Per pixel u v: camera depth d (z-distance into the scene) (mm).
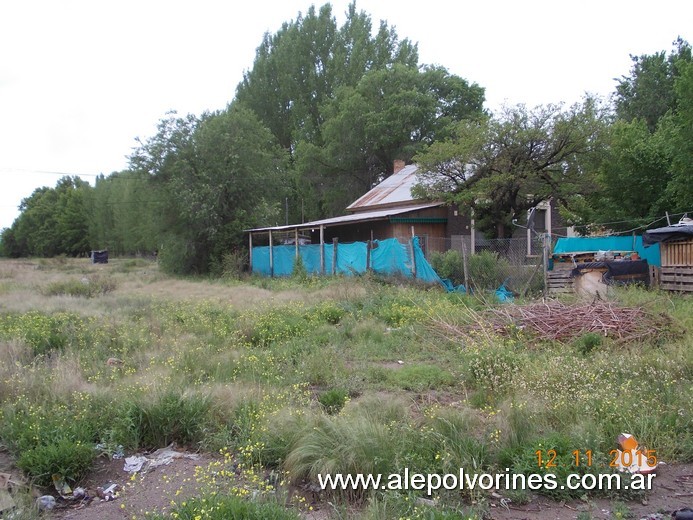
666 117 21094
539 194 19750
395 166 34969
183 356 8039
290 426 4988
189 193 28547
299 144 41938
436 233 23188
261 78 50188
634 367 6957
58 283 19875
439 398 6723
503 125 18562
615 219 19281
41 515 4133
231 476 4297
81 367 7477
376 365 8250
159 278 27688
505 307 10758
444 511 3803
